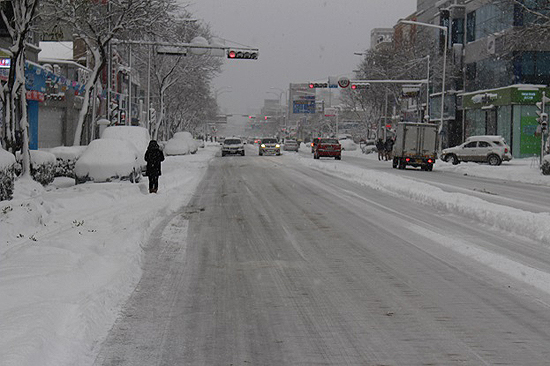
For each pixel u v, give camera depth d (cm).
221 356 550
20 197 1691
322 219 1495
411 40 7031
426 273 898
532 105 5378
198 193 2167
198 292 782
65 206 1565
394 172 3644
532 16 5159
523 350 567
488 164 4428
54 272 795
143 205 1650
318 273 899
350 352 562
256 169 3691
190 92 7250
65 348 540
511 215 1344
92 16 2620
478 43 6078
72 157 2533
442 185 2662
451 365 529
